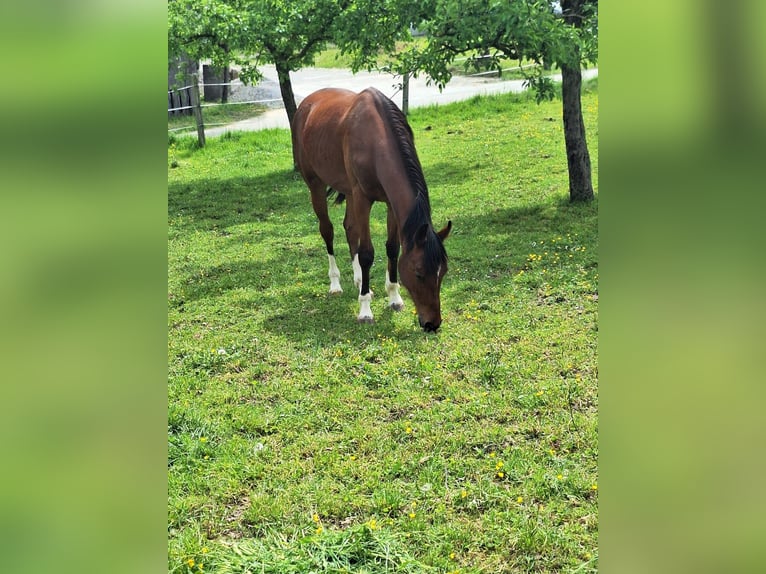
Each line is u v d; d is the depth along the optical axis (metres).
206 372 4.75
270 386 4.49
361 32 8.78
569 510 3.10
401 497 3.28
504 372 4.43
